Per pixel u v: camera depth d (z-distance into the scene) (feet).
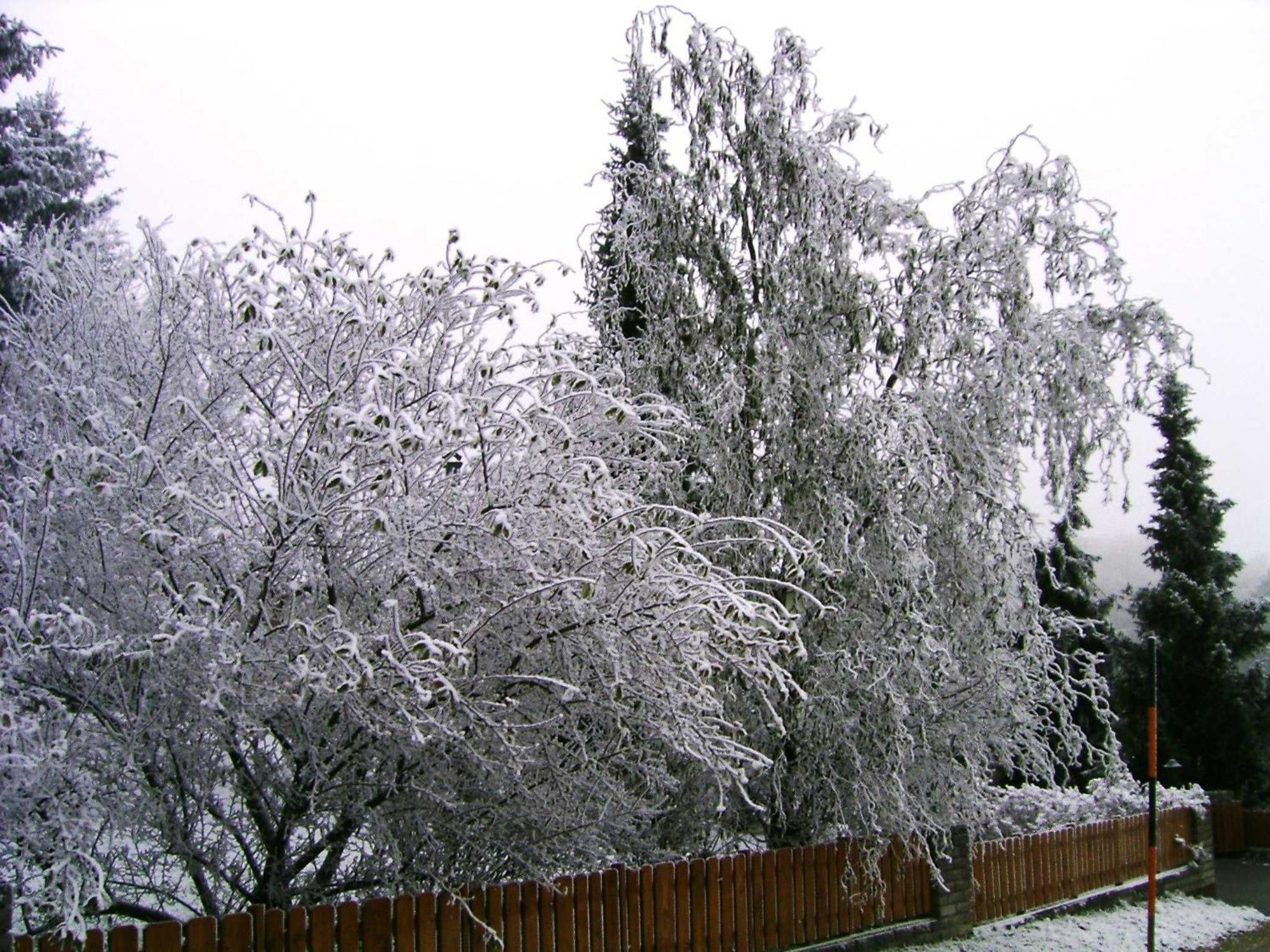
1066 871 38.99
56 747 16.31
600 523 20.90
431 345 22.71
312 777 19.83
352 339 21.58
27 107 56.80
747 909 27.12
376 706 18.84
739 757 20.79
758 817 31.42
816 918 28.99
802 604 29.73
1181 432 68.80
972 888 33.94
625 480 26.89
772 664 21.40
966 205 32.71
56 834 17.12
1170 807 45.96
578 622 19.97
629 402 24.29
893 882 31.60
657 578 20.74
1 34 55.47
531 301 23.31
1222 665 63.93
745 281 34.35
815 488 30.50
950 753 30.73
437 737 19.01
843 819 29.55
